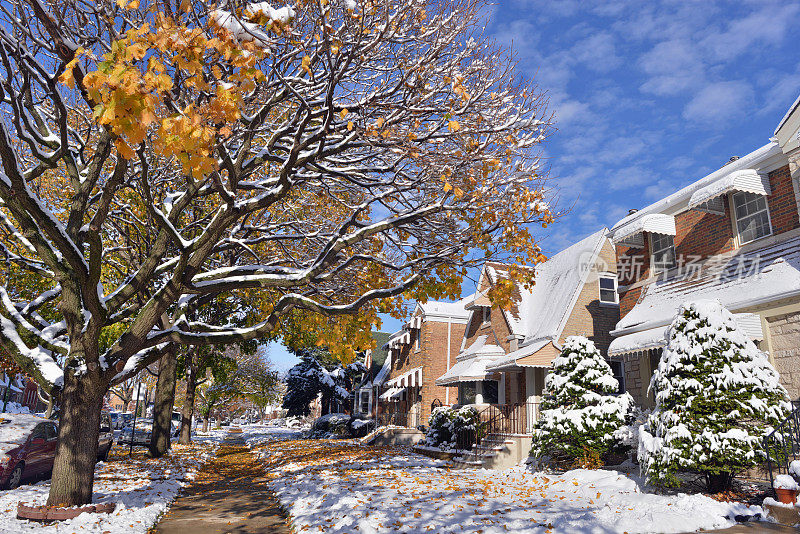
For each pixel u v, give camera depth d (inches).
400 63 355.3
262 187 381.7
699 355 402.0
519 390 821.2
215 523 370.9
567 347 579.2
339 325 518.9
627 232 636.1
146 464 695.1
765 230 518.3
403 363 1422.2
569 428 531.2
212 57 277.6
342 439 1348.4
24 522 323.9
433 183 392.8
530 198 404.2
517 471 585.6
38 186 521.3
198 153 220.5
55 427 602.5
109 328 735.1
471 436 721.6
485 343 936.9
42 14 264.2
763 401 376.8
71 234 364.2
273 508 430.6
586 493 424.5
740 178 503.5
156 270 381.1
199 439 1555.1
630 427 522.9
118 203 489.1
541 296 866.8
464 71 366.6
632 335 572.7
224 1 273.1
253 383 1942.7
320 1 287.7
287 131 367.2
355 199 524.4
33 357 366.9
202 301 467.8
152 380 2042.3
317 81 362.0
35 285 666.2
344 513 351.6
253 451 1073.5
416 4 329.7
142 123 199.5
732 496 377.7
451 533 300.4
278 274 399.9
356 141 365.7
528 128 394.3
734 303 490.9
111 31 286.2
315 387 1831.9
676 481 380.5
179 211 374.9
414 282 417.7
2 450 498.9
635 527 300.7
